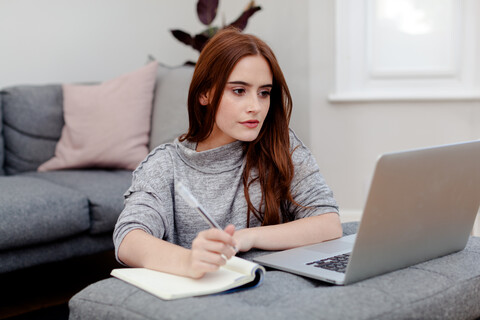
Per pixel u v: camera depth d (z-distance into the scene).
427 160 0.85
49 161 2.38
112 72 3.00
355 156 2.83
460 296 0.86
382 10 2.75
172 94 2.36
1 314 1.85
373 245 0.84
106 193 1.98
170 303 0.78
